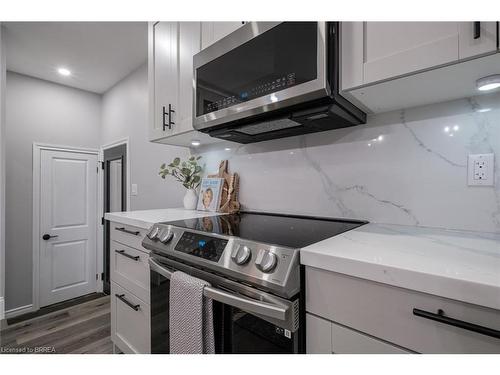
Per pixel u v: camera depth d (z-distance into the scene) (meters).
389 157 1.08
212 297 0.81
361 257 0.60
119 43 2.19
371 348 0.58
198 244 0.94
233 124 1.25
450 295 0.48
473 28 0.63
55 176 2.92
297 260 0.69
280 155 1.45
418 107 1.01
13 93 2.66
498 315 0.45
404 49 0.73
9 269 2.57
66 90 3.02
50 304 2.81
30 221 2.72
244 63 1.09
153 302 1.21
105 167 3.21
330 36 0.86
